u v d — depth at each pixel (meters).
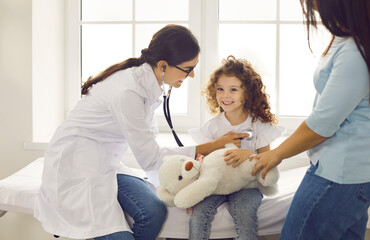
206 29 2.08
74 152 1.29
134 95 1.27
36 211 1.34
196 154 1.42
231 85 1.46
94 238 1.22
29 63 1.89
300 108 2.12
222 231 1.33
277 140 1.90
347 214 0.98
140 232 1.26
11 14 1.88
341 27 0.93
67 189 1.25
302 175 1.67
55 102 2.13
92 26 2.17
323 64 0.98
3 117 1.92
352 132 0.96
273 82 2.10
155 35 1.33
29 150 1.93
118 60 2.18
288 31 2.07
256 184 1.38
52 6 2.05
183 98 2.18
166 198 1.31
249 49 2.10
